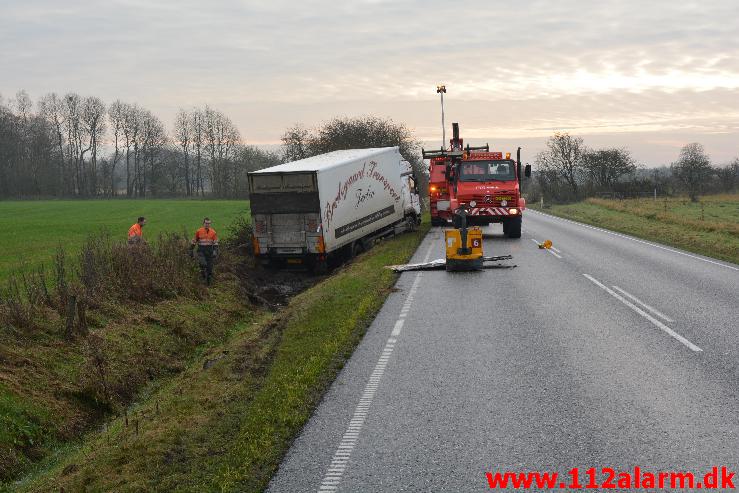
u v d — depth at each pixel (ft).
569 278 54.34
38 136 336.08
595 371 28.12
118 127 361.92
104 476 22.09
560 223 124.36
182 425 25.80
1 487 25.75
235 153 364.79
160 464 22.12
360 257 77.77
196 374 35.81
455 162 92.22
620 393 25.16
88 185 366.43
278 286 72.13
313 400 25.94
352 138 196.65
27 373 34.53
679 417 22.48
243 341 42.45
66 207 220.84
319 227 71.20
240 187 346.95
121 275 53.78
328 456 20.59
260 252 72.95
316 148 196.85
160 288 55.21
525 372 28.32
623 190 232.94
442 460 19.86
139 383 38.93
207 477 20.16
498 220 89.97
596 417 22.76
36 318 42.11
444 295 48.19
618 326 36.40
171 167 369.09
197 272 62.85
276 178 71.46
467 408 24.17
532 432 21.70
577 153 273.54
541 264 63.52
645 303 42.68
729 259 65.57
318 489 18.44
